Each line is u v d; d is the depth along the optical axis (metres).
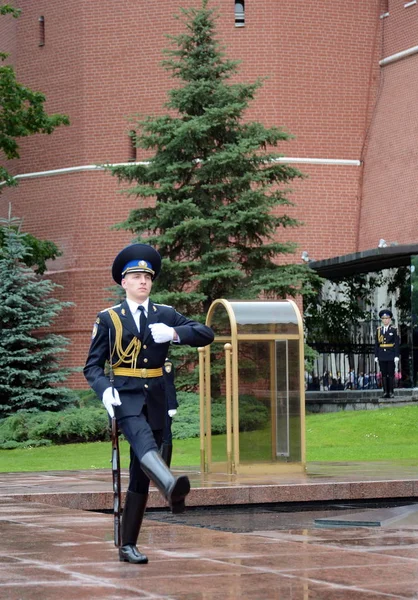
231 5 35.31
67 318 35.56
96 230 35.75
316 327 32.97
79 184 36.00
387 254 28.62
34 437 25.02
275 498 12.85
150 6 35.34
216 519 11.46
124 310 6.52
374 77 36.09
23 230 37.25
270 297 29.02
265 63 35.09
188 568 6.48
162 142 28.44
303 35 35.38
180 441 24.19
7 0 38.16
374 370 31.72
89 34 36.00
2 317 28.83
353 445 21.92
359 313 32.09
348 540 8.48
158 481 5.99
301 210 35.25
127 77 35.56
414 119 33.94
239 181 28.17
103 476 15.50
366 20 36.06
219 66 28.95
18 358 28.20
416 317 29.16
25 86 36.19
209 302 28.62
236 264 27.89
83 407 28.88
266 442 15.26
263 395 15.30
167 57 35.12
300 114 35.31
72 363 35.38
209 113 28.02
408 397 26.30
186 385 28.12
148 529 9.16
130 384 6.42
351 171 35.78
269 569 6.45
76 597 5.44
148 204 35.28
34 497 12.06
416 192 33.34
